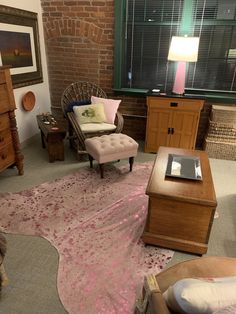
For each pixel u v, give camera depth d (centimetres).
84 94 378
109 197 249
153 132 347
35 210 227
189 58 308
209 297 76
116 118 341
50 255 180
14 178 282
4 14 293
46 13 368
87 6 351
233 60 348
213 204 163
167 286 107
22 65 338
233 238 203
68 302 147
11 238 194
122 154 282
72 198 246
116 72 376
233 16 327
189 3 328
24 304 146
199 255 184
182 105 324
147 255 183
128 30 363
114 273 166
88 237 197
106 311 142
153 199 175
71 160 329
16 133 269
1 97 240
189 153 236
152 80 384
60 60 392
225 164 329
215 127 335
